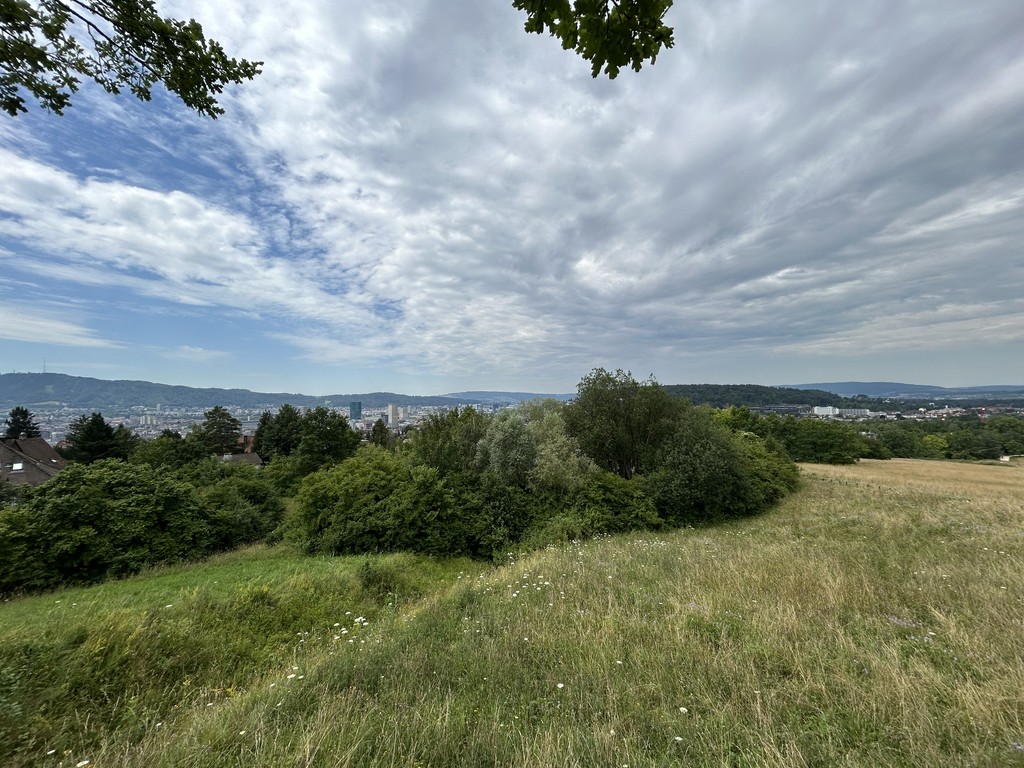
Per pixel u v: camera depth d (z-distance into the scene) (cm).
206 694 526
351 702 393
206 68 399
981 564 798
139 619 655
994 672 386
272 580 1116
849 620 540
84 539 1630
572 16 241
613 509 2162
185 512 1989
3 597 1463
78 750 421
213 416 6862
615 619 564
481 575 1086
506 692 407
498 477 2169
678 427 2658
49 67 351
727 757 296
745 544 1137
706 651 451
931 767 272
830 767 277
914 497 2350
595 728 326
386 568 1181
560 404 3250
